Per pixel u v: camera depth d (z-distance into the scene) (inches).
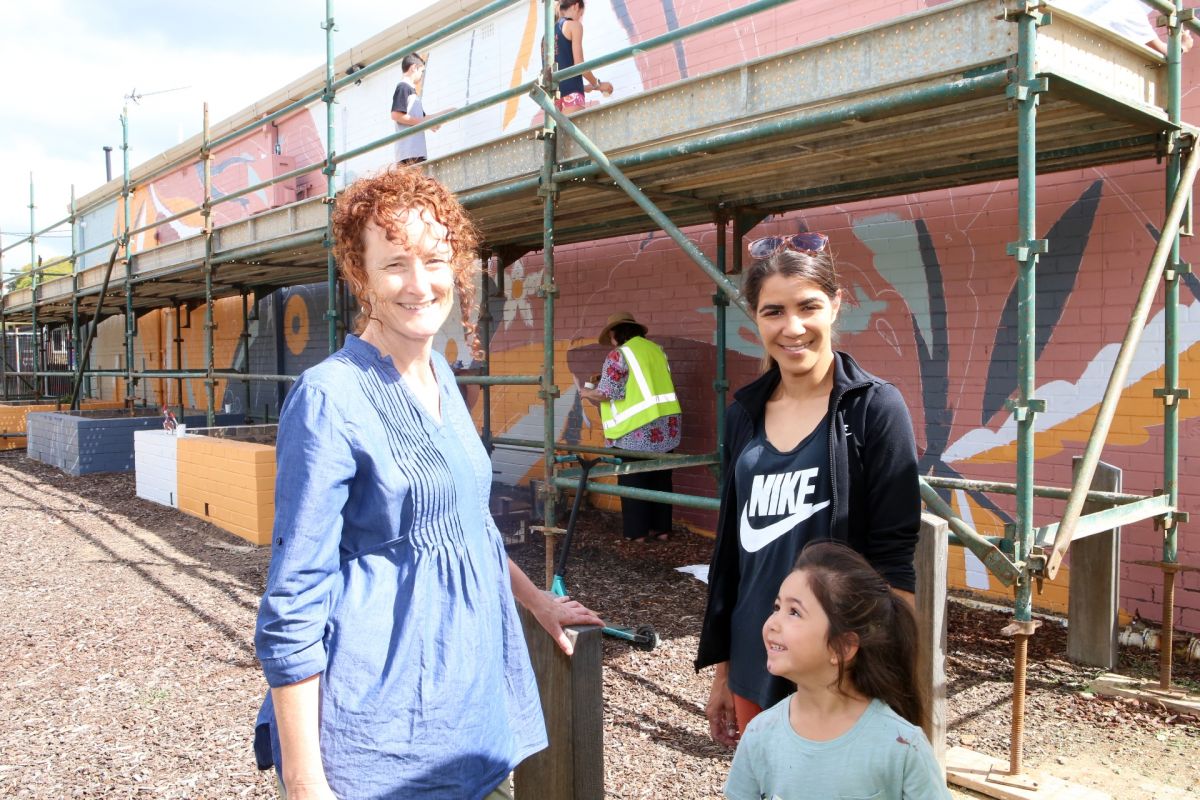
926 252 223.8
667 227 164.4
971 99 138.7
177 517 335.0
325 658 58.4
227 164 542.0
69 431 451.5
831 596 65.9
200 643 195.3
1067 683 166.2
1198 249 182.4
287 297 489.7
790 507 79.9
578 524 303.0
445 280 65.8
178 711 159.5
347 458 59.4
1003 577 125.2
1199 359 183.0
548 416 202.2
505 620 72.2
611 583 234.2
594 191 213.5
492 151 215.6
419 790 60.5
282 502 58.2
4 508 357.7
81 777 135.6
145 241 658.8
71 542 296.0
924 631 109.4
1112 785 128.7
